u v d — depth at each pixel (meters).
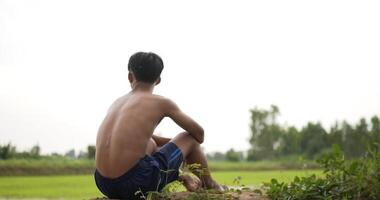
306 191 2.88
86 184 12.64
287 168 28.75
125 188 2.85
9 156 24.91
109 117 3.02
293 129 40.75
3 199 8.10
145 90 3.09
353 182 2.87
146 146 2.90
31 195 8.84
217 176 16.70
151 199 2.86
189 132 3.11
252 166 28.97
